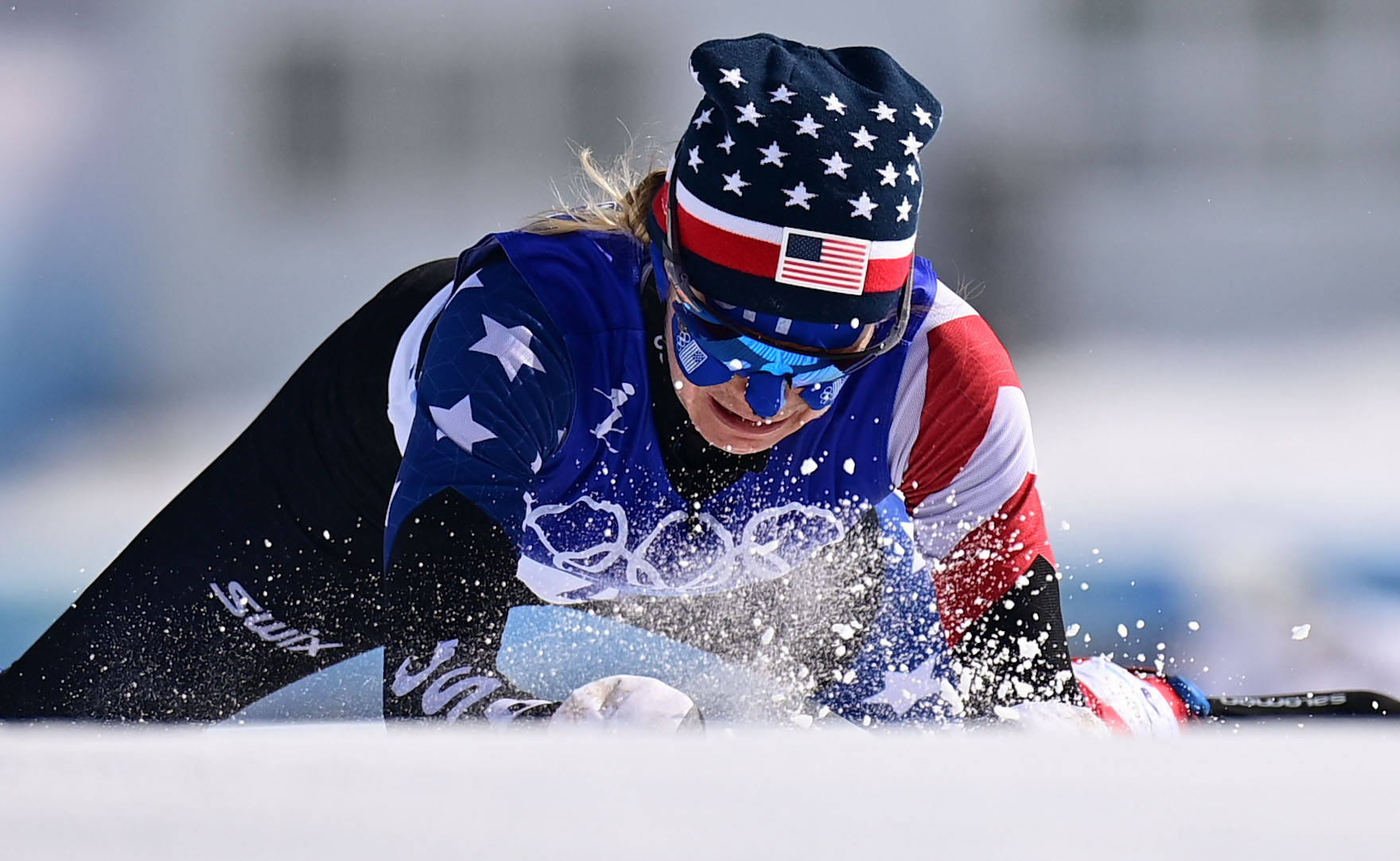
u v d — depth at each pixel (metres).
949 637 8.98
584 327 8.04
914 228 7.50
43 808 3.96
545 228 8.44
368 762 4.61
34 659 10.05
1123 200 31.77
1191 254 31.31
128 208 30.38
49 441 26.92
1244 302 31.08
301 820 3.82
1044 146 31.83
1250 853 3.56
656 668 9.66
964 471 8.63
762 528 8.66
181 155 30.78
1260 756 4.88
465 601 7.15
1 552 22.09
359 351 9.72
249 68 31.16
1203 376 28.81
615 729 6.17
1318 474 24.03
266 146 31.11
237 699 10.19
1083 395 28.09
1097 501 23.03
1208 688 17.30
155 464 26.58
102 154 30.64
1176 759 4.79
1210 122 31.97
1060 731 8.26
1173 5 31.88
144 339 29.33
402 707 6.92
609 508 8.41
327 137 31.23
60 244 29.92
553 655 9.60
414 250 31.23
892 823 3.79
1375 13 31.77
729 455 8.38
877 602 9.19
